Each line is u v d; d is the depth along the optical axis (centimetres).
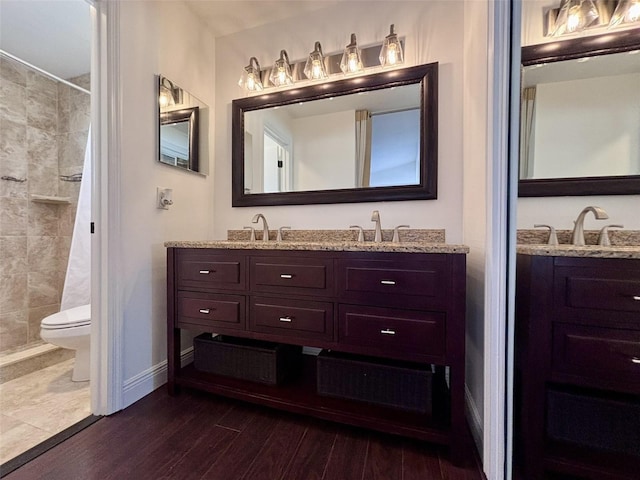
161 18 168
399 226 162
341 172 181
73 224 240
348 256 123
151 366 162
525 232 115
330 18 184
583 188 111
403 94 170
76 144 241
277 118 196
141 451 115
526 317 98
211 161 209
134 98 152
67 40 206
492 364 103
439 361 111
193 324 151
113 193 140
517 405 102
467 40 149
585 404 94
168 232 174
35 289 224
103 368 139
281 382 149
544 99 113
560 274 92
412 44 168
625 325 85
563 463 94
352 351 123
